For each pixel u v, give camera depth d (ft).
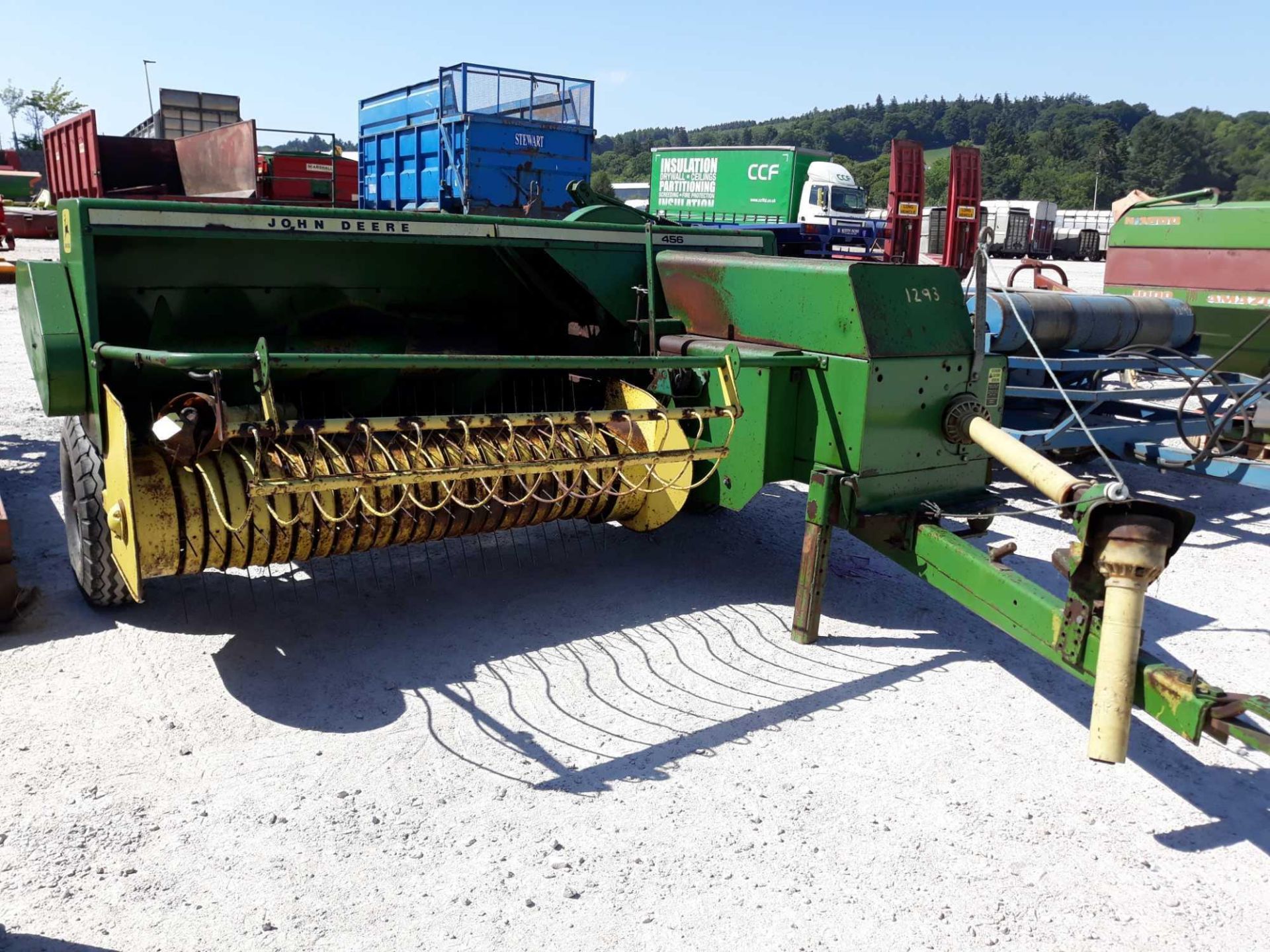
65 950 8.04
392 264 16.78
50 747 10.93
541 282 17.85
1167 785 11.35
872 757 11.61
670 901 9.00
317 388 16.14
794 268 14.47
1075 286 80.02
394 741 11.43
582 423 13.30
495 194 48.11
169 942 8.21
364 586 16.03
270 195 51.21
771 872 9.47
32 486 20.45
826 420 14.16
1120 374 32.12
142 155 40.37
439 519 14.15
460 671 13.21
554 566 17.44
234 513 12.58
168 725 11.52
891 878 9.46
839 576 17.69
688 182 85.61
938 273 14.67
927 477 14.61
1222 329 27.20
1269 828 10.62
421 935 8.45
